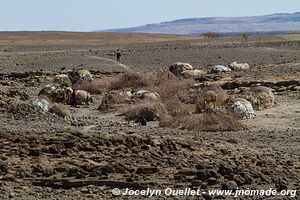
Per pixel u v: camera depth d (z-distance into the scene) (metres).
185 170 18.02
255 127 31.78
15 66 77.50
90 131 25.22
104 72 67.25
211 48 104.31
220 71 62.59
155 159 19.20
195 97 40.91
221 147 22.73
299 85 47.91
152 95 42.28
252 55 88.12
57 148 19.56
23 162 18.31
